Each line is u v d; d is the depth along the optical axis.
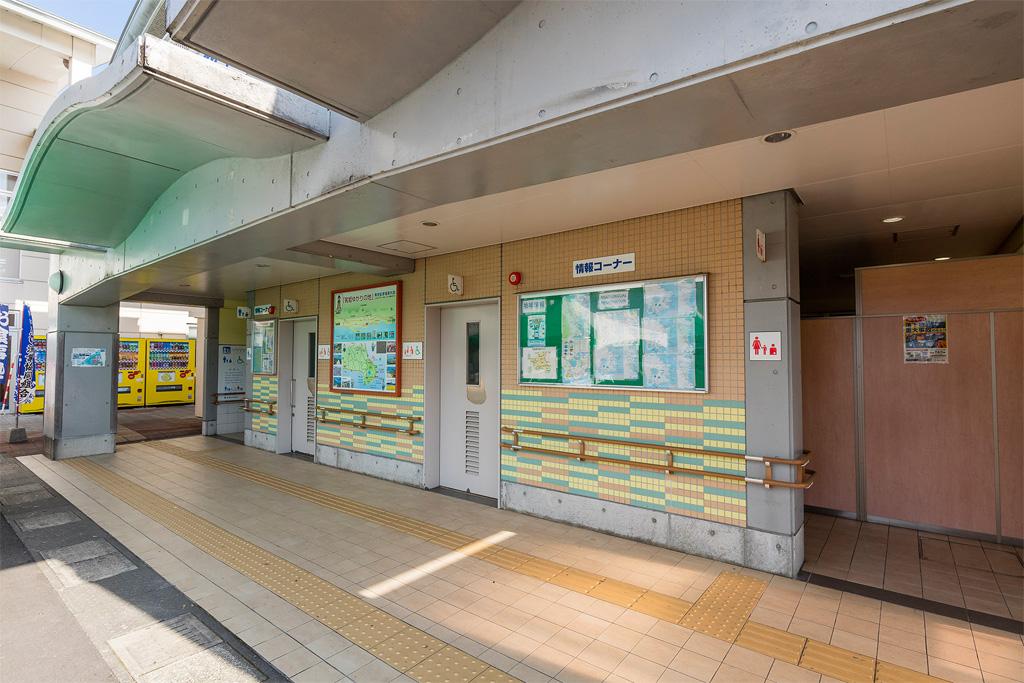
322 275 8.20
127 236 6.34
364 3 2.11
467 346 6.50
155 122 3.56
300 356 9.30
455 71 2.48
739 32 1.64
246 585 3.87
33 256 16.30
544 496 5.38
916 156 3.38
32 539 4.86
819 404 5.59
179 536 4.92
